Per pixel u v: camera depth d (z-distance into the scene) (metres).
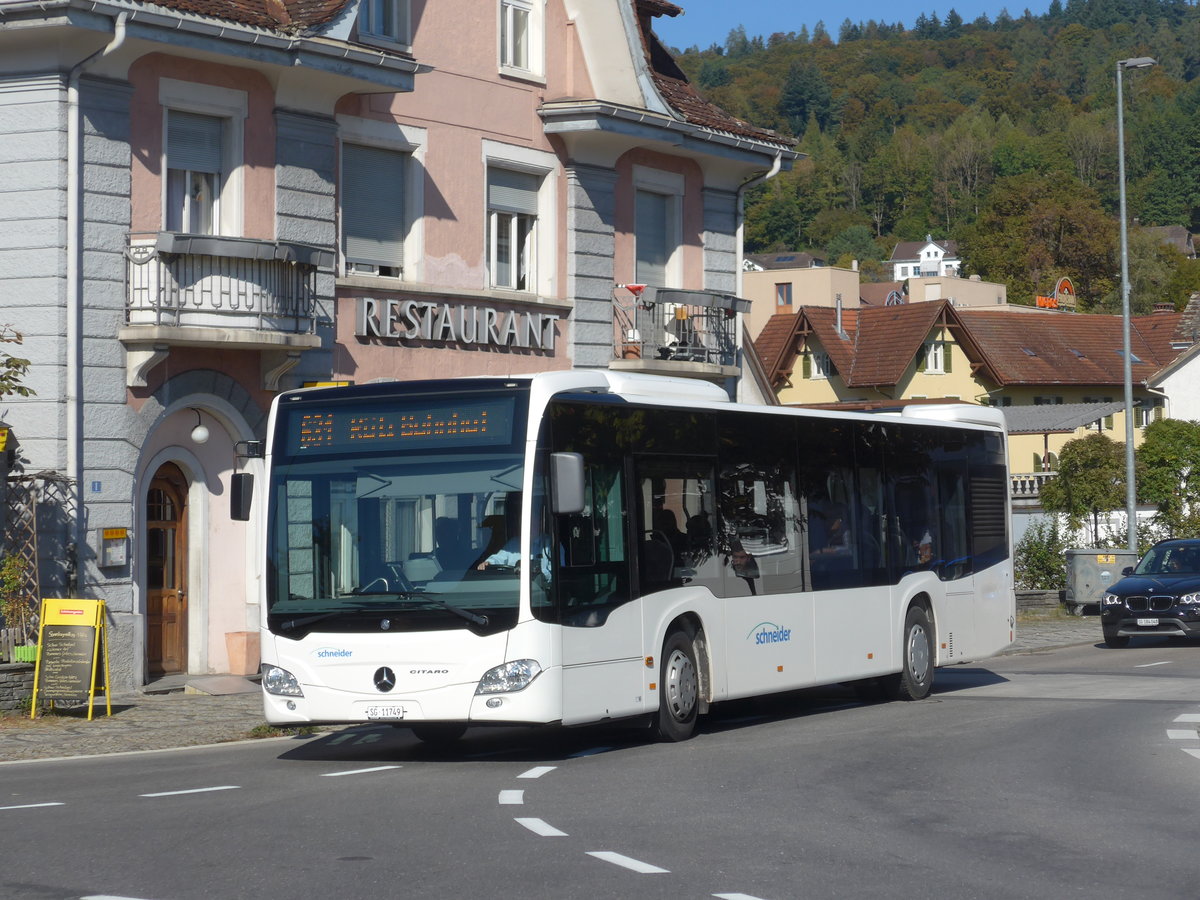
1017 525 44.06
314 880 8.71
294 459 14.57
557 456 13.72
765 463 17.44
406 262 25.69
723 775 13.13
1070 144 197.00
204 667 22.98
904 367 74.88
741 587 16.84
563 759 14.51
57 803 11.66
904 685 19.88
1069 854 9.77
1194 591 29.45
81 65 20.69
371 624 14.04
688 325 30.28
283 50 22.48
